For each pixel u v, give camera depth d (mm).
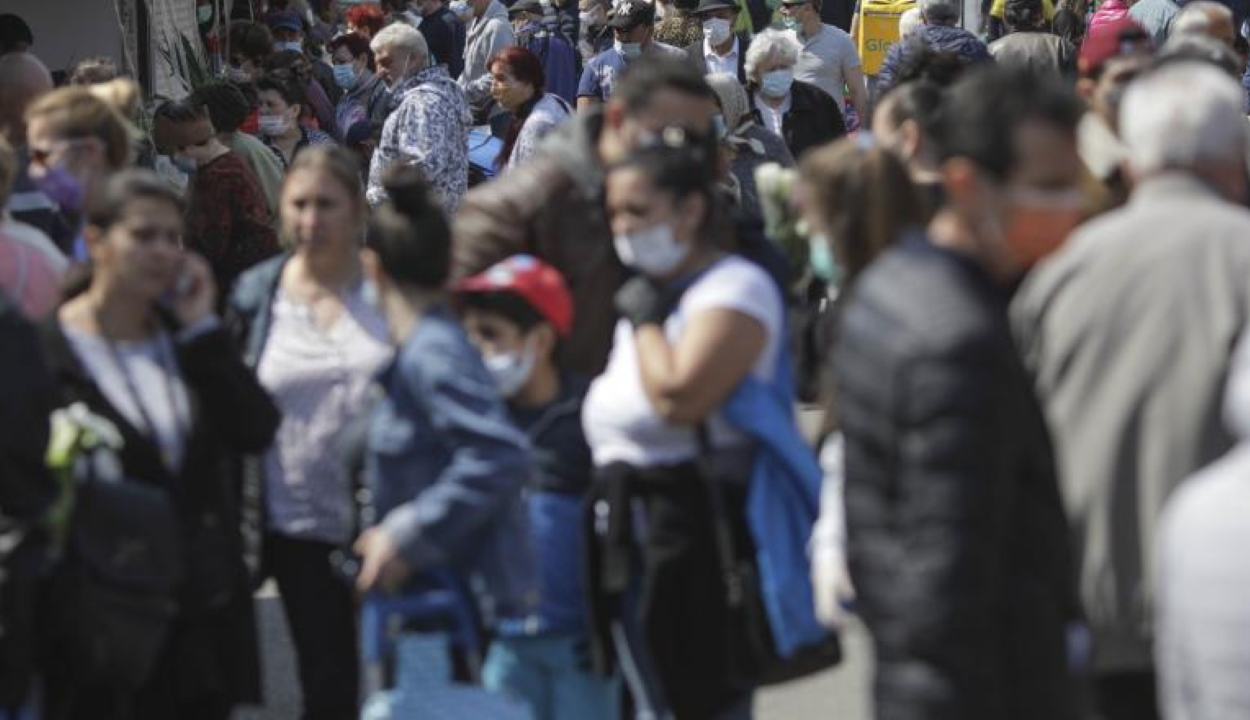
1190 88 12328
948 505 9836
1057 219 10672
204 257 23453
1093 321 12211
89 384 13359
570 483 14219
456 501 13039
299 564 15273
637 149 13484
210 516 13805
